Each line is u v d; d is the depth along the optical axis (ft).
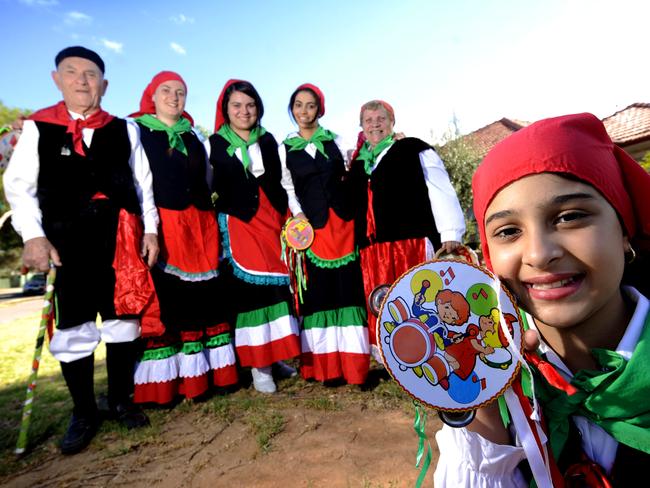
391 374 3.08
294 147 11.13
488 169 3.12
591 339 3.23
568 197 2.78
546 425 3.38
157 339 9.71
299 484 6.48
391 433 8.03
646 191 3.12
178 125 10.14
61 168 8.16
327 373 10.51
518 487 3.52
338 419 8.74
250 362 10.32
